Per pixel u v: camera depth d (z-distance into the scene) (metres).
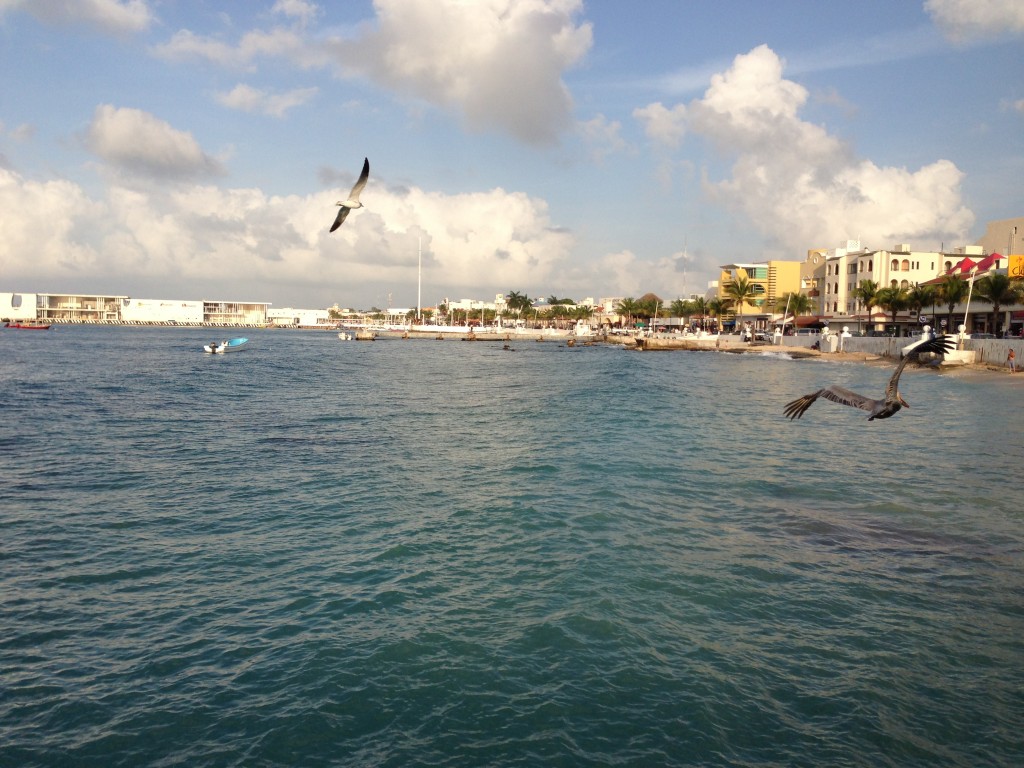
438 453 30.30
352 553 17.50
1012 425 38.84
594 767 9.60
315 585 15.51
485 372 81.31
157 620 13.80
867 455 30.17
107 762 9.69
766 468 27.42
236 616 13.98
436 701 11.10
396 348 152.00
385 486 24.30
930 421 40.38
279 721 10.58
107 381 63.88
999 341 72.50
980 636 13.28
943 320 105.12
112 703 11.02
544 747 10.00
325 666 12.09
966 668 12.12
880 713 10.80
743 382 67.00
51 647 12.70
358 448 31.42
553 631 13.37
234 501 22.22
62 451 30.05
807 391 58.34
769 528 19.75
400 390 59.06
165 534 18.89
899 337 88.81
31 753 9.83
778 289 152.25
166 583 15.58
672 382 67.31
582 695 11.27
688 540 18.64
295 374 76.12
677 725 10.50
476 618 13.92
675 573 16.28
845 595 15.12
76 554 17.28
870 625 13.73
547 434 35.56
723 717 10.70
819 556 17.50
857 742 10.10
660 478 25.67
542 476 25.92
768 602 14.76
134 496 22.69
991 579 16.05
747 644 12.95
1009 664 12.26
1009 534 19.28
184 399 50.47
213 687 11.48
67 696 11.19
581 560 17.08
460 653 12.55
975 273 79.31
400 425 38.59
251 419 40.59
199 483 24.53
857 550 17.95
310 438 34.00
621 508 21.64
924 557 17.45
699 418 41.78
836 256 130.62
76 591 15.12
